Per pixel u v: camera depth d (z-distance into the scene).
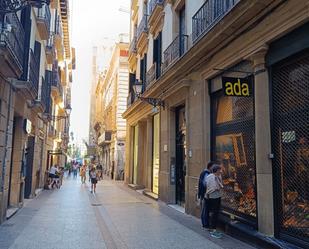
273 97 6.89
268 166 6.75
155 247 6.66
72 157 86.88
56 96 24.23
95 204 13.07
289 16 6.05
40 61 14.88
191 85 11.01
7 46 7.09
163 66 13.99
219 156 9.30
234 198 8.36
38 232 7.91
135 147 22.44
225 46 8.52
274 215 6.61
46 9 15.16
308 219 5.80
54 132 26.02
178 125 13.34
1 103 8.67
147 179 17.36
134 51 21.64
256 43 7.12
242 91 7.37
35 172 15.69
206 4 9.79
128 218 9.95
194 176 10.50
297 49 6.08
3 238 7.25
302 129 6.07
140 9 21.31
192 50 9.75
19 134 11.64
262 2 6.44
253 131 7.60
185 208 10.98
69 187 21.73
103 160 44.50
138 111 19.86
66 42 31.41
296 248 5.78
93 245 6.76
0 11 7.01
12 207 11.14
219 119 9.41
